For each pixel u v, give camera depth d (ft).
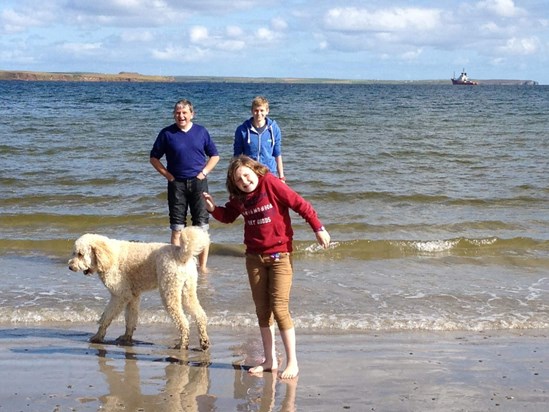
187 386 16.24
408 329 21.53
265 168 16.69
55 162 54.85
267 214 16.53
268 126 26.17
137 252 19.72
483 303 24.30
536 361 18.28
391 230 36.11
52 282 26.50
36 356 18.48
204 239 18.79
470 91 349.82
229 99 181.78
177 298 19.06
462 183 49.21
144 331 21.29
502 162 59.36
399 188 46.68
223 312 22.94
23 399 15.16
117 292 19.70
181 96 201.05
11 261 29.76
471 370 17.47
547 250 32.48
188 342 19.54
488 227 37.09
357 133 81.82
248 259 16.97
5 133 74.49
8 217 36.78
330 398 15.47
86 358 18.38
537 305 24.08
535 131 87.25
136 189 45.11
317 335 20.81
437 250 32.19
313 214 16.56
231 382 16.55
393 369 17.52
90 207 40.47
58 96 189.57
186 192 26.58
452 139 76.23
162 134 26.40
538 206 42.39
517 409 14.80
